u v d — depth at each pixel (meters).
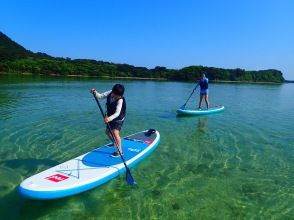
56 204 5.01
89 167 5.87
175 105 18.28
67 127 10.33
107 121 5.82
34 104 15.60
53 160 6.98
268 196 5.59
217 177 6.39
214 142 9.23
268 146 9.02
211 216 4.81
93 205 5.01
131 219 4.63
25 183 4.93
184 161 7.30
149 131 8.57
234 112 16.27
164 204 5.13
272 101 24.55
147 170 6.60
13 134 9.07
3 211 4.74
